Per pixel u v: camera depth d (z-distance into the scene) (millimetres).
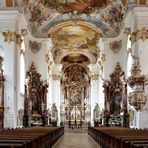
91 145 16266
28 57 28766
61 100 45125
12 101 20969
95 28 30031
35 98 28750
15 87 21344
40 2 26906
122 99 27078
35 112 28594
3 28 21453
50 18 29047
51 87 39344
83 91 45875
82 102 45625
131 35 22094
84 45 37688
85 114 44688
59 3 27859
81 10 28469
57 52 39438
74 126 43750
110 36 29172
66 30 33031
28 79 26938
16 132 11789
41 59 29234
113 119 28312
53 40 34250
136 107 19797
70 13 28641
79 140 20469
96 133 19234
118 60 28984
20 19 22641
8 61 21281
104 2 27281
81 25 30859
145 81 19828
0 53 21422
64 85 45906
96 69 40406
